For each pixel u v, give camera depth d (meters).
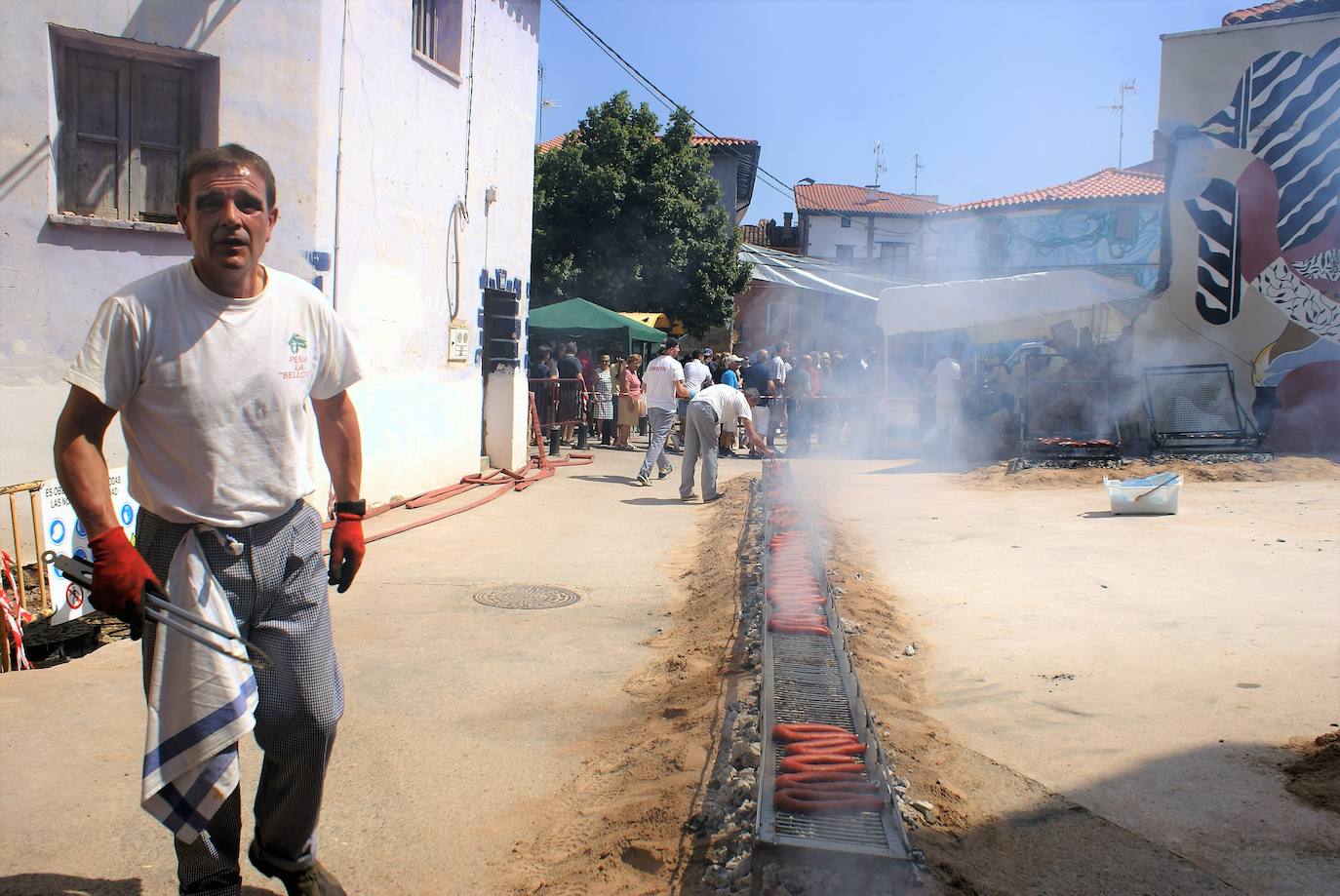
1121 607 6.09
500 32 12.14
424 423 10.84
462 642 5.77
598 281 26.56
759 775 3.45
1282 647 5.19
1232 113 13.18
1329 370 12.91
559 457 15.46
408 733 4.40
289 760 2.79
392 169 9.80
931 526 9.17
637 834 3.41
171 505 2.63
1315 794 3.57
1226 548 7.64
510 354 13.34
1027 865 3.18
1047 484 11.68
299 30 8.38
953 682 4.90
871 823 3.10
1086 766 3.90
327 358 2.92
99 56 7.90
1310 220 12.90
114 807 3.64
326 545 8.12
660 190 26.50
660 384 12.74
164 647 2.57
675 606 6.70
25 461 7.55
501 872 3.27
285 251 8.47
